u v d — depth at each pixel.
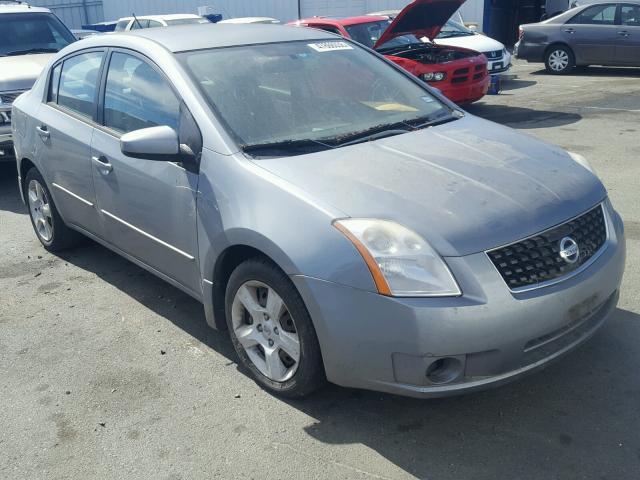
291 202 3.02
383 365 2.81
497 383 2.81
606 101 11.15
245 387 3.49
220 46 4.02
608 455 2.86
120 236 4.30
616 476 2.74
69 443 3.13
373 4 20.19
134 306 4.48
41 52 8.55
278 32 4.38
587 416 3.12
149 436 3.15
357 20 10.95
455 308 2.68
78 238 5.41
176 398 3.43
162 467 2.94
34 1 24.84
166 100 3.79
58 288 4.82
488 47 12.58
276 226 3.02
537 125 9.55
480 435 3.03
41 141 4.99
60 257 5.41
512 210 2.94
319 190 3.04
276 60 4.03
